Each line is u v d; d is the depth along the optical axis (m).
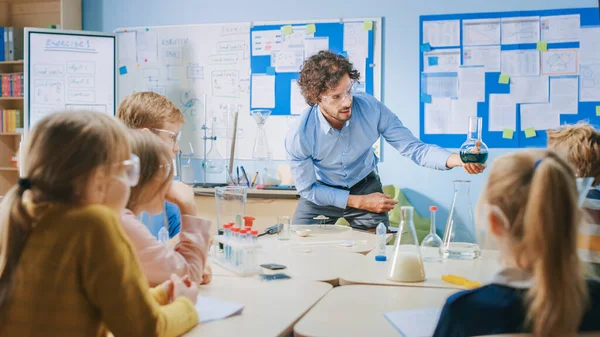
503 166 1.09
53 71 4.50
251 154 4.55
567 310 0.99
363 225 3.04
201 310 1.47
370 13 4.34
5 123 4.86
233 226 1.99
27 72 4.48
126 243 1.17
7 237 1.15
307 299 1.61
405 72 4.30
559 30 4.07
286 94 4.48
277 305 1.55
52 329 1.12
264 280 1.82
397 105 4.32
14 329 1.13
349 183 3.15
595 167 1.76
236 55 4.56
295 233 2.68
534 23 4.10
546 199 1.01
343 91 2.76
